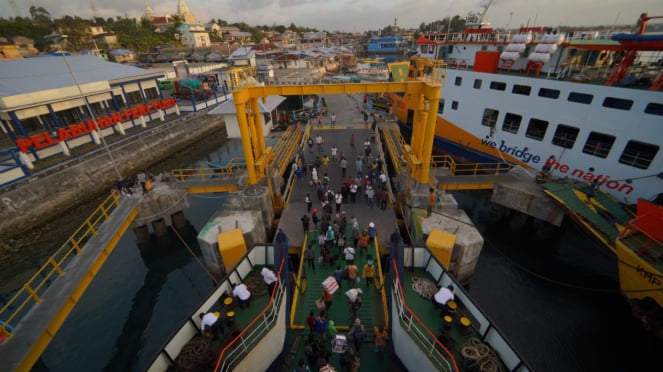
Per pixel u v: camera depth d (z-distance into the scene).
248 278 14.02
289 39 153.88
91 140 30.31
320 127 36.78
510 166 23.44
